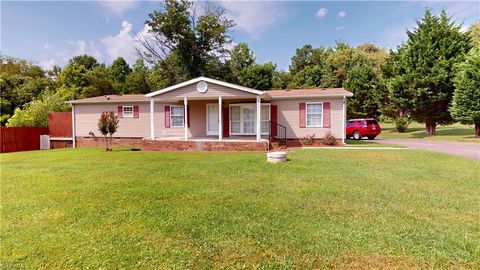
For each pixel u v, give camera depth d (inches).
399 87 863.7
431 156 409.7
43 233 150.3
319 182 258.1
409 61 845.8
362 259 119.6
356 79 1199.6
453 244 131.5
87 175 303.7
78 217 173.3
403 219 164.2
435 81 784.9
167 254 125.4
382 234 143.3
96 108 737.6
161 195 219.6
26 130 726.5
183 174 302.0
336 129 606.5
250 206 190.1
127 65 1860.2
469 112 669.9
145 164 373.1
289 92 653.9
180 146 569.3
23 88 1156.5
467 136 746.8
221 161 388.2
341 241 135.9
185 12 1273.4
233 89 553.9
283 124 632.4
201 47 1334.9
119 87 1486.2
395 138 839.7
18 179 290.2
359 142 695.7
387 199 203.8
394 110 1088.2
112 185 255.0
